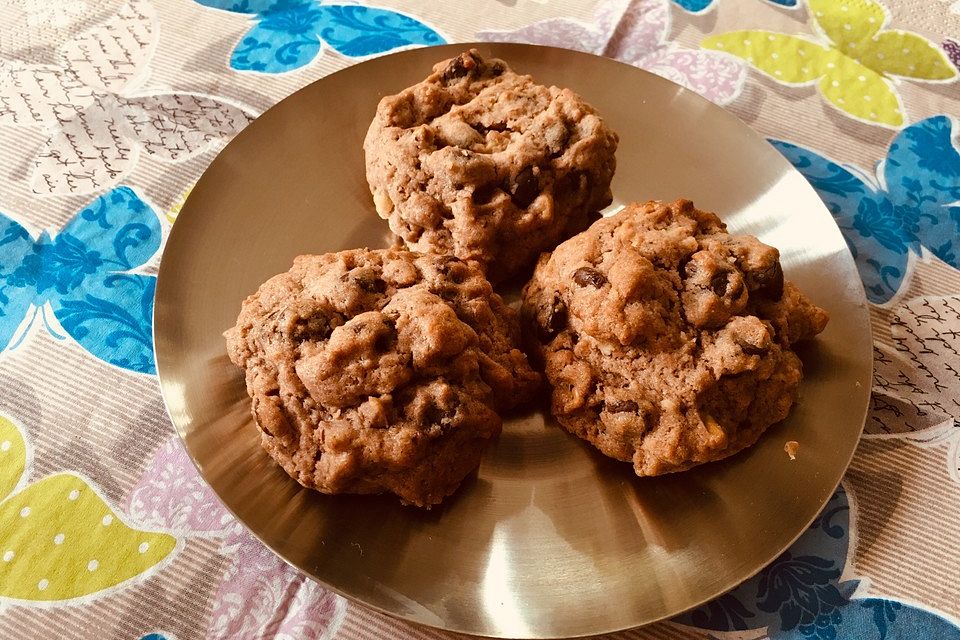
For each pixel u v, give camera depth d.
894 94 0.29
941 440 0.21
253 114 0.28
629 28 0.31
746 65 0.30
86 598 0.18
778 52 0.30
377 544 0.18
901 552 0.19
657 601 0.17
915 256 0.25
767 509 0.19
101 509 0.19
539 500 0.19
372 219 0.24
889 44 0.31
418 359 0.18
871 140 0.28
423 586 0.17
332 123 0.25
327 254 0.21
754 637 0.18
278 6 0.31
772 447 0.20
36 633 0.18
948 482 0.21
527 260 0.23
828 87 0.29
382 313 0.19
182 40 0.30
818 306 0.22
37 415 0.21
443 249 0.22
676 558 0.18
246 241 0.23
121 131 0.27
